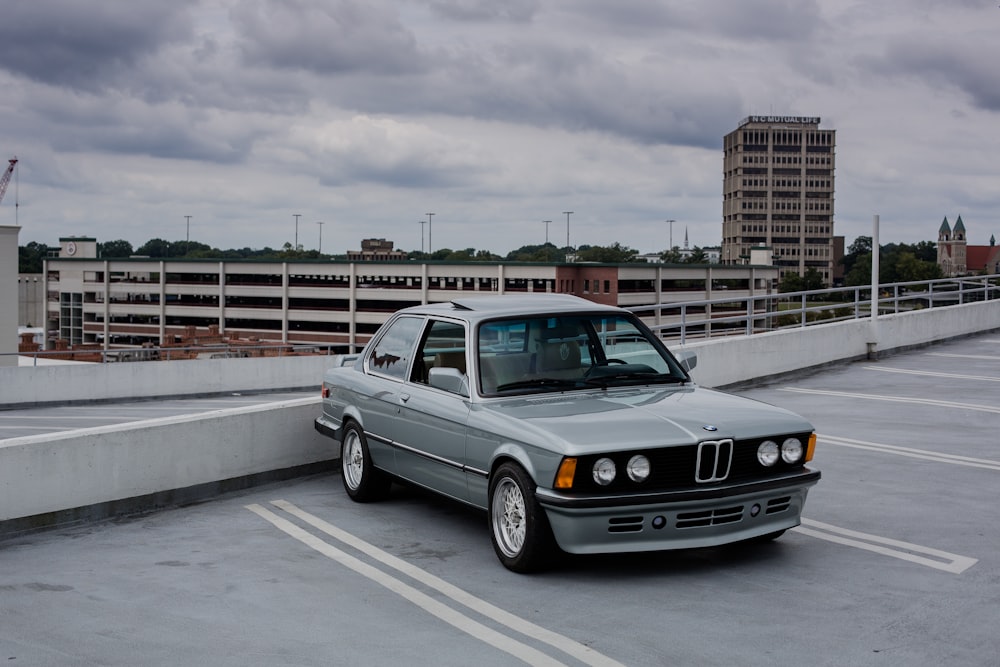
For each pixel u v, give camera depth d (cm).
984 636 514
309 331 14650
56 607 581
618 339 728
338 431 864
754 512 621
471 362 683
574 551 591
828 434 1123
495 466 648
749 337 1590
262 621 551
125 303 15688
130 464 818
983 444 1059
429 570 644
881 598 575
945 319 2136
